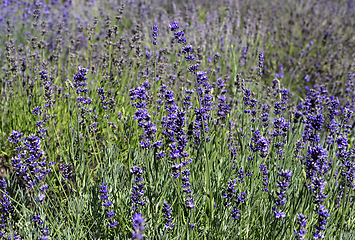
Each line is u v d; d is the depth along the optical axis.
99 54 6.05
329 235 2.60
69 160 3.39
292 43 8.64
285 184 2.30
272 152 3.40
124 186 3.02
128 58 5.37
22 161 2.55
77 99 3.36
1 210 2.69
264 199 2.78
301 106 3.63
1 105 4.44
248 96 3.51
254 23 8.91
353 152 3.02
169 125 2.72
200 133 3.05
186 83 4.79
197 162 2.96
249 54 7.55
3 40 7.81
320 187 2.38
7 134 4.14
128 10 10.38
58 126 4.09
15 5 9.38
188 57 2.61
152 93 4.17
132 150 3.56
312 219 2.55
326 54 8.20
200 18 10.95
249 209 2.72
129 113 4.38
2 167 3.71
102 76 4.62
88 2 11.16
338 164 3.49
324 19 10.67
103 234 2.64
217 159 3.29
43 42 5.19
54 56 5.44
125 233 2.51
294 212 2.48
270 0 12.68
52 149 3.54
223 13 11.10
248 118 4.05
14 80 4.88
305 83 7.28
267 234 2.71
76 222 2.63
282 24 9.84
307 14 11.12
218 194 2.87
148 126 2.44
